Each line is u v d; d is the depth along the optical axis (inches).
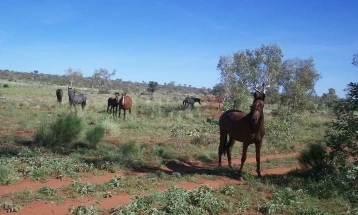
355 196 329.1
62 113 885.8
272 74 1170.6
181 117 1039.6
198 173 431.8
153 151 537.0
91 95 2039.9
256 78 1125.1
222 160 532.1
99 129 551.2
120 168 423.8
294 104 976.9
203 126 863.1
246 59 1146.0
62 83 3801.7
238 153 580.1
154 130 760.3
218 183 390.0
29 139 546.9
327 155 418.6
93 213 263.3
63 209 278.5
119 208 273.9
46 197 300.4
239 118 433.1
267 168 491.2
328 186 356.5
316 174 406.9
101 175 391.2
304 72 1269.7
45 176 362.9
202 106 1473.9
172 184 370.0
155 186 358.9
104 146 537.0
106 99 1717.5
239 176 418.6
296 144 715.4
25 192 307.6
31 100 1306.6
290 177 406.6
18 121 727.7
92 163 417.7
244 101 1040.2
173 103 1567.4
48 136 519.2
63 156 466.3
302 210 291.3
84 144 536.7
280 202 316.8
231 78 1166.3
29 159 407.2
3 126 666.8
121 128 773.9
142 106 1300.4
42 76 5142.7
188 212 273.9
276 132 740.0
